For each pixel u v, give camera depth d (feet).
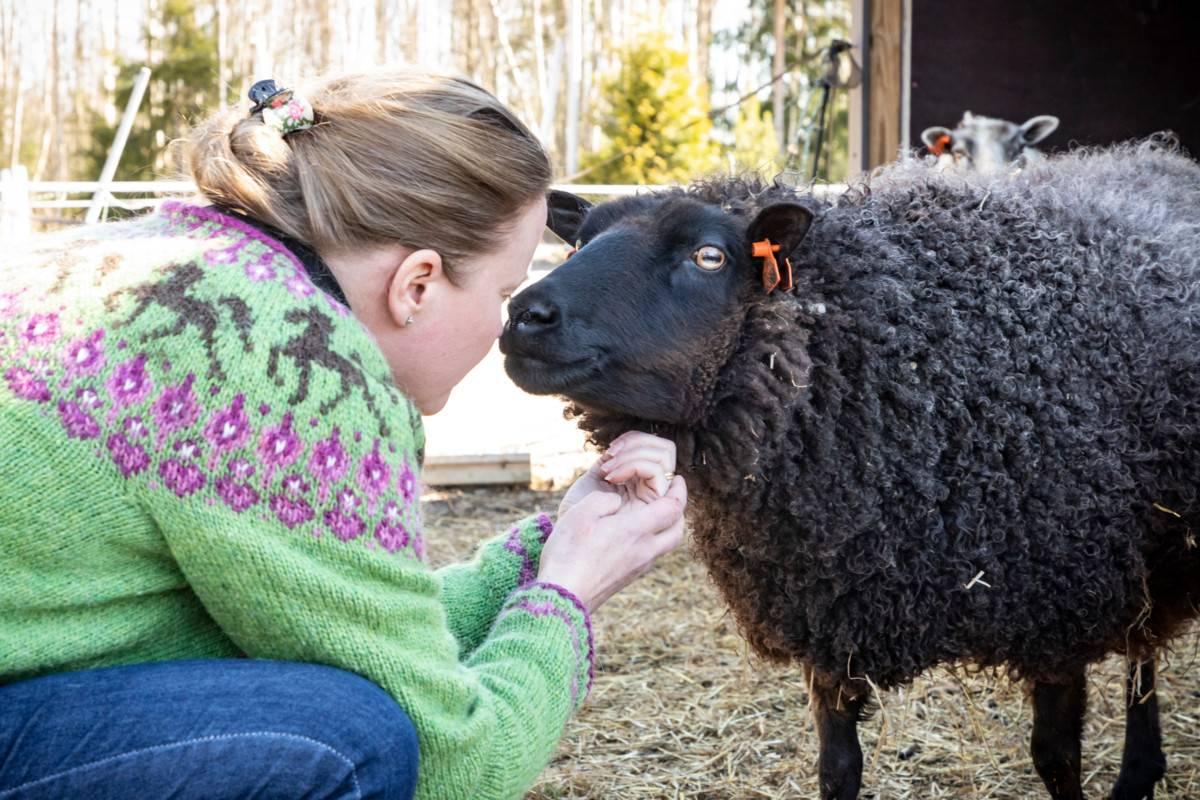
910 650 10.18
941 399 9.88
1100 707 14.08
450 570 8.24
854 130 34.55
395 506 6.18
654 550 7.81
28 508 5.62
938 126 34.99
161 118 96.02
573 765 12.45
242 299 5.93
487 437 26.91
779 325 9.55
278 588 5.86
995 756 12.77
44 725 5.84
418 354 6.97
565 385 9.16
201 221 6.45
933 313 10.03
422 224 6.52
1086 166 12.27
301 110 6.53
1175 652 14.71
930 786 12.19
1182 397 10.34
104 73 124.77
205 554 5.77
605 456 8.50
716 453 9.70
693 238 9.40
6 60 144.87
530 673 6.81
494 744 6.50
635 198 10.27
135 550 5.91
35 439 5.61
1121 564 10.27
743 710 13.87
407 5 134.62
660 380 9.34
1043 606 10.15
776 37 110.32
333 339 6.05
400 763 6.06
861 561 9.86
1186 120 36.76
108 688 5.94
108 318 5.81
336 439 5.93
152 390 5.72
